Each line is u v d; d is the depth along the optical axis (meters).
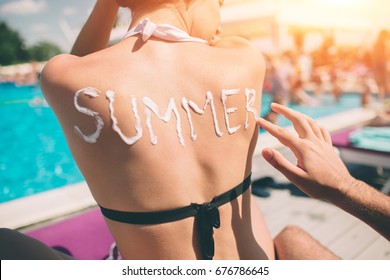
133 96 0.82
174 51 0.88
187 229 0.86
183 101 0.85
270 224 2.79
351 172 3.94
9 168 6.30
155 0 0.93
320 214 2.95
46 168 6.31
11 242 1.04
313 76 10.22
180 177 0.84
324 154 0.90
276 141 4.69
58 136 7.98
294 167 0.88
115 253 1.94
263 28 8.73
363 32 9.96
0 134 8.05
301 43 10.05
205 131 0.86
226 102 0.88
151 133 0.82
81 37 1.26
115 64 0.84
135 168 0.82
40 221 2.63
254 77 0.93
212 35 0.99
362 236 2.58
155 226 0.85
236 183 0.91
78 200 2.94
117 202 0.86
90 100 0.81
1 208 2.76
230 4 8.84
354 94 9.66
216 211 0.86
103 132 0.81
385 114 5.64
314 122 1.01
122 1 0.98
